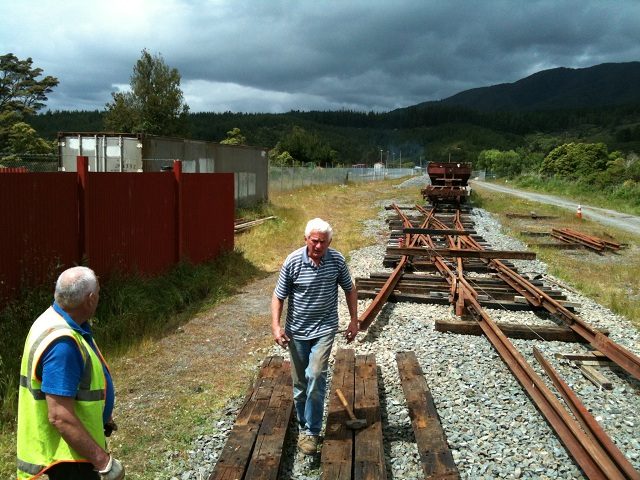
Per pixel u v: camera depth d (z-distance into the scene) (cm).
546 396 539
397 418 539
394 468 458
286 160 7581
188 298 1046
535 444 498
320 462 459
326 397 580
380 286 1094
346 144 19962
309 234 443
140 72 4334
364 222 2373
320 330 463
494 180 8581
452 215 2602
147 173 1056
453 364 684
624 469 420
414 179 6506
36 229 780
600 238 2067
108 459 277
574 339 802
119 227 966
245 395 597
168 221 1139
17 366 629
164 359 728
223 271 1279
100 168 1708
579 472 454
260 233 1794
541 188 5191
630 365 653
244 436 475
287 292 466
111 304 868
